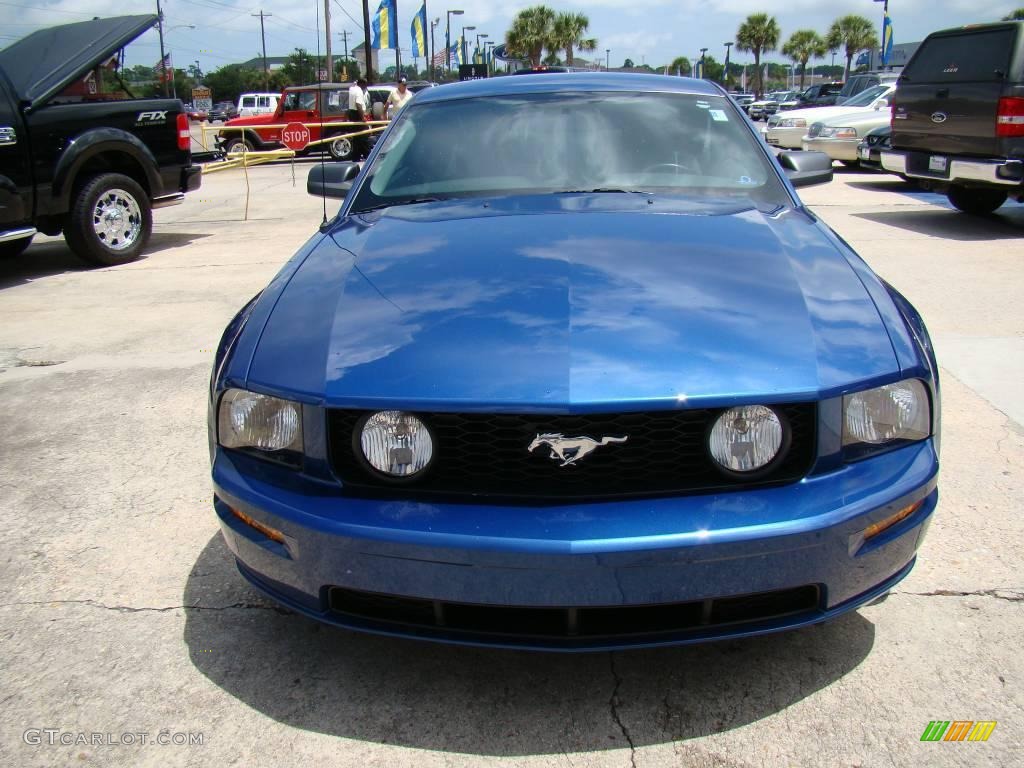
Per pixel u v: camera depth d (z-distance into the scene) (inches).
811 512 70.3
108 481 130.5
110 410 159.9
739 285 84.3
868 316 81.5
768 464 71.6
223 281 267.1
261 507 75.7
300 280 92.4
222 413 81.4
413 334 77.6
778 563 70.2
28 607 97.9
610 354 73.3
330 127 786.2
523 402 69.7
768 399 70.5
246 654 88.8
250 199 490.3
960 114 324.8
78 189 290.2
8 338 209.9
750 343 75.2
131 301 244.7
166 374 179.5
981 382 160.2
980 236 307.6
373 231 103.1
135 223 309.1
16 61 289.7
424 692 82.4
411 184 118.1
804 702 79.3
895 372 76.0
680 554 68.1
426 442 71.7
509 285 84.2
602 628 72.1
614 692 81.5
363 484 73.7
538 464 71.4
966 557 102.5
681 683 82.4
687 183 114.8
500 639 72.1
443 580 70.3
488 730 77.1
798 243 96.0
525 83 135.3
